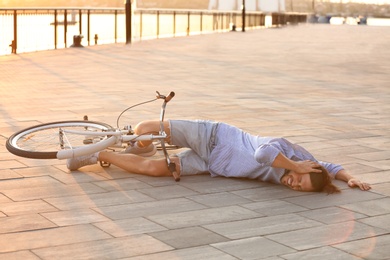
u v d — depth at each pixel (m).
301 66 16.28
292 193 5.52
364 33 31.66
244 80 13.12
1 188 5.49
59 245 4.30
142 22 27.52
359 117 9.11
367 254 4.26
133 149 6.24
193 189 5.58
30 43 20.69
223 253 4.22
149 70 14.39
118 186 5.61
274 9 37.59
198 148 5.89
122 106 9.46
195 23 31.56
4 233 4.49
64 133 5.74
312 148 7.10
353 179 5.77
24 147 5.82
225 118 8.68
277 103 10.13
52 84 11.74
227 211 5.05
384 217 4.98
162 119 5.88
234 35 28.72
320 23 42.38
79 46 20.23
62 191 5.45
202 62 16.48
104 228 4.62
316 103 10.27
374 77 14.31
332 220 4.89
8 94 10.44
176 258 4.13
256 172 5.75
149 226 4.68
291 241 4.45
